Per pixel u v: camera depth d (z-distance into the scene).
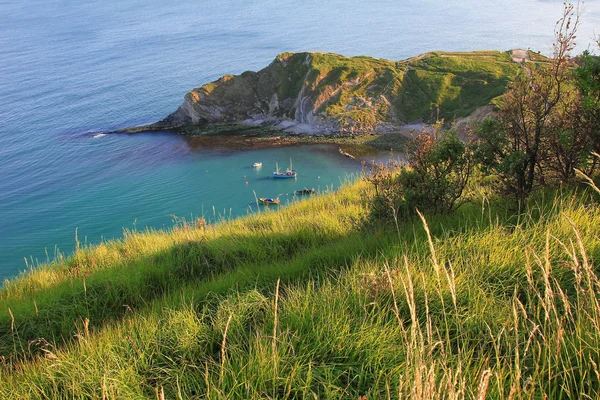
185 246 9.11
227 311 5.41
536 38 150.75
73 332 6.59
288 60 92.94
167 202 53.88
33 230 47.66
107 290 7.68
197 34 195.62
